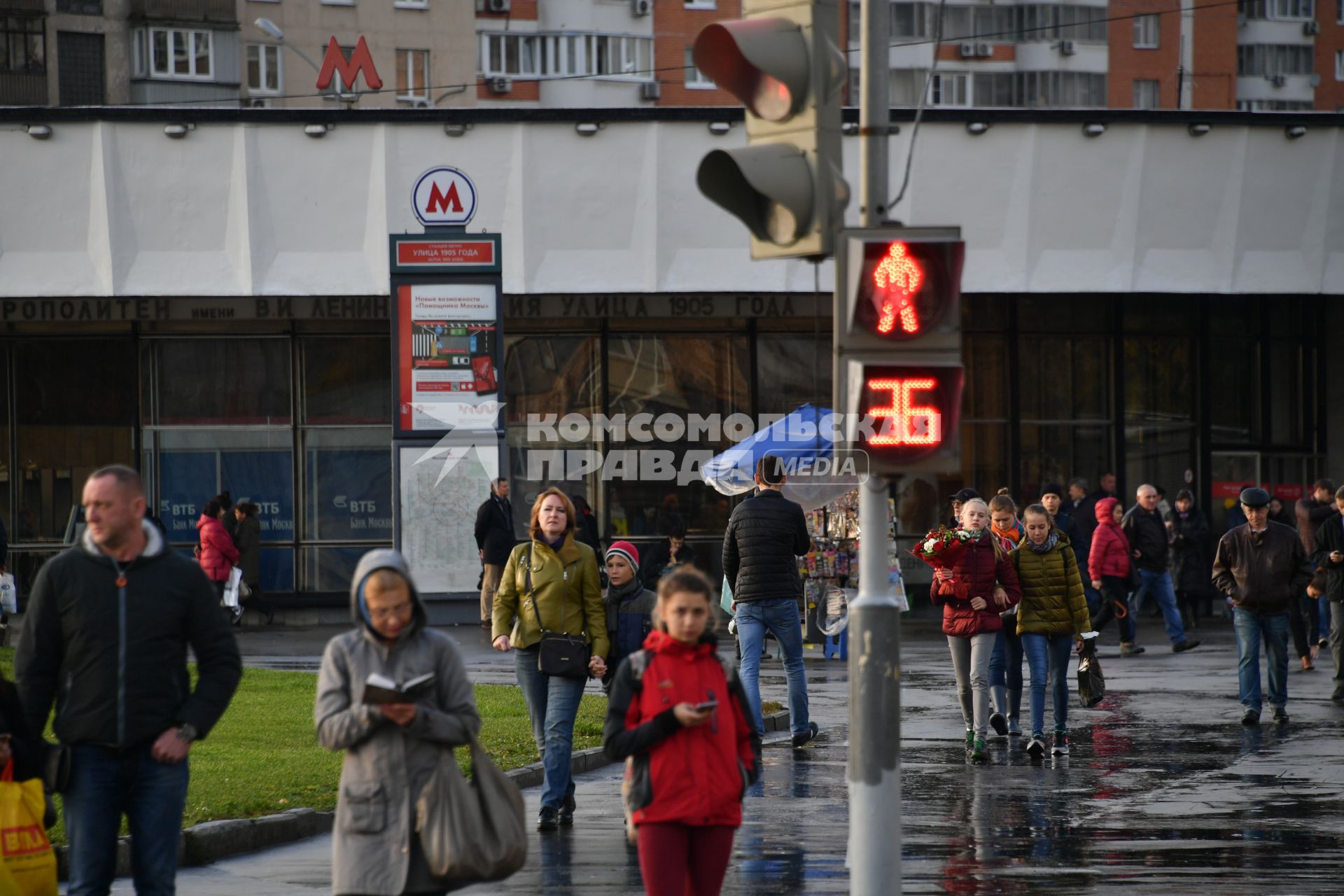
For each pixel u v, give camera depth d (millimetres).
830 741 50281
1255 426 112750
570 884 30094
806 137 24562
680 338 105375
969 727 46938
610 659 37406
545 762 36375
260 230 96625
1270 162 101250
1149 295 109750
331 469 104875
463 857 20875
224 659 23656
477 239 90188
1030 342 108562
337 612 104500
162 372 104000
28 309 101062
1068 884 29766
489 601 83312
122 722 22828
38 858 22844
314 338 104562
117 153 95125
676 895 22516
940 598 46250
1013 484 107938
